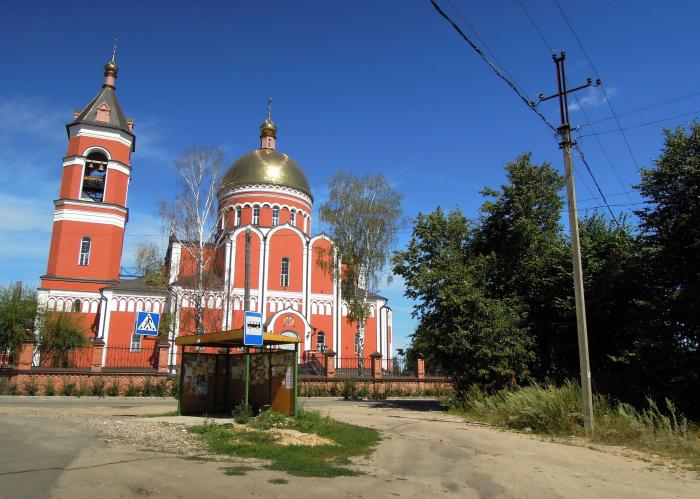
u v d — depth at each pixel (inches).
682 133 712.4
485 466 385.1
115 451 358.0
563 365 904.9
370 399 1187.3
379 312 1886.1
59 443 377.1
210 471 313.1
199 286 1465.3
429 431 578.2
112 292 1642.5
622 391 790.5
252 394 661.3
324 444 444.1
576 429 571.2
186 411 667.4
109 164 1747.0
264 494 270.7
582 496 304.2
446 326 863.1
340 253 1537.9
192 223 1467.8
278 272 1806.1
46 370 1074.1
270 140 2095.2
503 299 896.3
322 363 1670.8
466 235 975.6
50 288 1627.7
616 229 853.8
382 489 304.0
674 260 711.7
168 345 1184.8
